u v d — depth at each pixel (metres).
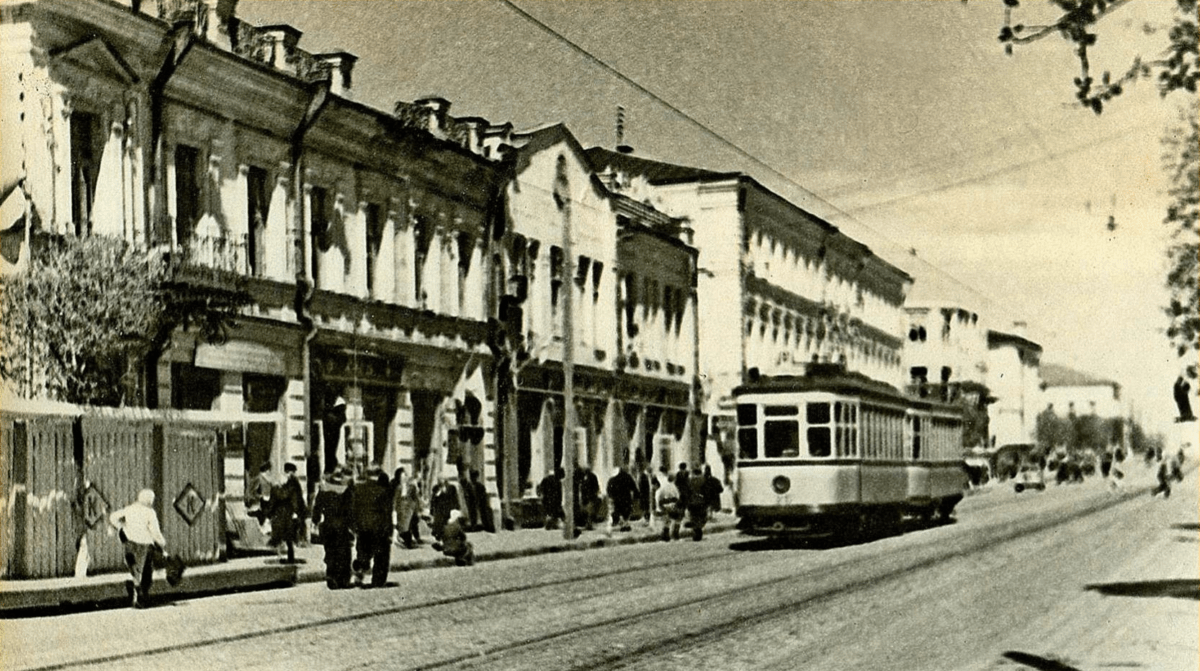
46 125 22.94
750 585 21.59
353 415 32.12
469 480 36.47
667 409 52.41
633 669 13.05
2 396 20.34
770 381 32.56
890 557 27.78
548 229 42.97
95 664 13.50
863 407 33.34
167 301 23.72
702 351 56.66
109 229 24.58
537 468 42.06
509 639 15.16
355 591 21.11
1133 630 15.73
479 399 38.50
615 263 47.50
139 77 25.30
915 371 47.38
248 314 28.03
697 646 14.60
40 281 21.78
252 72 27.94
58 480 20.05
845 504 31.95
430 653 14.12
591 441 46.28
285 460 29.33
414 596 20.14
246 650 14.41
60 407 20.16
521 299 40.50
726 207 56.66
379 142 33.25
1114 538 31.44
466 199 38.31
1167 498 52.44
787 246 64.06
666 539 35.97
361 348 32.47
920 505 38.91
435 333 36.31
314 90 29.95
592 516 39.41
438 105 35.94
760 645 14.67
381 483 21.97
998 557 27.02
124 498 21.16
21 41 22.70
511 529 39.19
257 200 29.39
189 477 22.73
